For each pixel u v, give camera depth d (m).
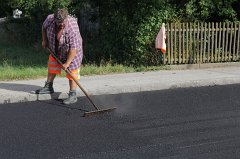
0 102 7.41
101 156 4.98
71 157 4.95
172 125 6.17
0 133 5.79
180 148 5.25
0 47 15.31
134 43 10.78
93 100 7.65
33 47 15.27
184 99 7.77
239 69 10.71
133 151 5.14
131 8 10.87
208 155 5.02
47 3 12.52
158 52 10.83
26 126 6.11
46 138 5.60
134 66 10.79
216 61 11.17
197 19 11.73
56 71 7.52
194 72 10.17
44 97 7.66
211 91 8.47
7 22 17.36
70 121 6.36
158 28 10.81
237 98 7.87
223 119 6.49
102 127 6.07
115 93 8.25
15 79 9.12
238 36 11.28
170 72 10.14
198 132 5.86
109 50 11.23
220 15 11.81
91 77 9.41
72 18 7.16
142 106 7.25
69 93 7.46
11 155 5.01
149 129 5.98
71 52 7.08
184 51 10.79
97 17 12.04
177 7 11.69
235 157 4.96
